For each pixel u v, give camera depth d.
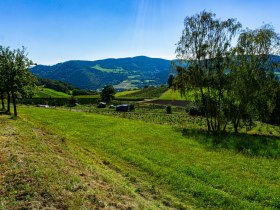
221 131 50.16
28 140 27.86
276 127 68.00
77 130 46.94
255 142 39.00
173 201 20.02
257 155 31.84
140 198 18.61
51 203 13.83
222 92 51.47
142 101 156.62
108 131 46.19
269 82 48.59
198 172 25.56
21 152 21.31
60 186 15.74
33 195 14.26
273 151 33.44
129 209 15.32
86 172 20.78
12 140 25.70
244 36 48.91
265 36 47.88
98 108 125.31
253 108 49.94
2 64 56.72
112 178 22.39
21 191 14.48
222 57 50.03
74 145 34.69
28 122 48.47
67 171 18.97
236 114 50.31
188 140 39.69
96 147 35.91
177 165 27.83
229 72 50.16
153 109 117.50
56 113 72.56
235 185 22.61
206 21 50.69
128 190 19.41
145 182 23.91
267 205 19.36
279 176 24.59
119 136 42.12
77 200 14.48
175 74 54.22
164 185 23.33
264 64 48.59
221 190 21.88
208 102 51.75
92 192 16.11
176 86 54.59
